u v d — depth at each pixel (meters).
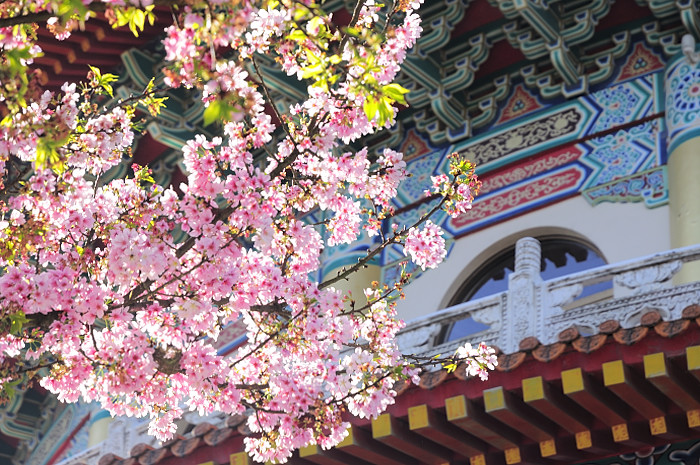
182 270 6.50
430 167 14.22
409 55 13.57
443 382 8.87
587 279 9.55
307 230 6.68
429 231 6.97
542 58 13.91
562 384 8.45
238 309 6.64
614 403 8.77
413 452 9.35
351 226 6.96
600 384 8.61
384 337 6.96
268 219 6.39
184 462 9.88
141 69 13.98
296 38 5.72
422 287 13.41
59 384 6.60
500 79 14.19
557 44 13.12
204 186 6.40
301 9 5.59
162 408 6.95
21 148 6.04
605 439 9.20
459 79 13.84
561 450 9.20
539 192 13.12
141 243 6.23
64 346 6.49
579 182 12.86
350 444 9.10
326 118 6.62
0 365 6.38
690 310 8.14
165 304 6.60
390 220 14.11
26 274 6.28
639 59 13.31
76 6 4.67
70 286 6.30
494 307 9.88
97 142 6.54
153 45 14.03
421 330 10.12
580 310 9.45
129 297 6.45
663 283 9.25
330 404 6.93
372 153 14.83
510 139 13.77
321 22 5.64
